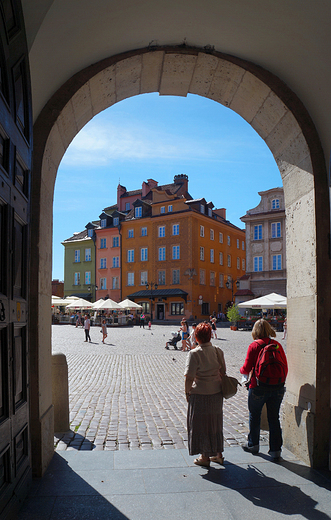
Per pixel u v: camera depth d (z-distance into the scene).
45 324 4.34
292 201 5.15
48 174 4.52
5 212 2.99
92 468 4.23
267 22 4.28
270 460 4.52
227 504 3.44
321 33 4.00
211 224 52.09
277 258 41.75
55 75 4.29
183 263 47.97
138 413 6.84
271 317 33.59
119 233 53.91
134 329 34.44
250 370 4.69
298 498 3.55
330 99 4.32
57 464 4.33
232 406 7.51
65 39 3.97
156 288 48.97
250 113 5.72
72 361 14.11
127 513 3.26
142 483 3.85
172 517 3.20
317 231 4.50
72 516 3.20
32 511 3.27
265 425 5.85
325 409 4.32
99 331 32.22
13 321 3.17
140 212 53.41
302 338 4.72
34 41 3.66
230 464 4.38
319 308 4.40
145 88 5.77
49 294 4.56
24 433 3.55
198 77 5.42
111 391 8.83
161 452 4.79
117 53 4.77
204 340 4.31
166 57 4.99
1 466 2.88
